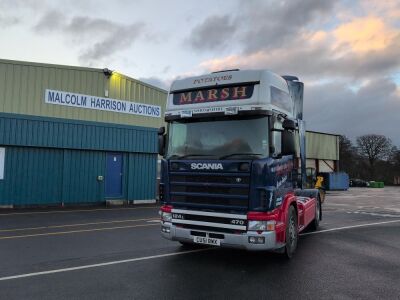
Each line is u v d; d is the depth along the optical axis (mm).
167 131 8242
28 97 21438
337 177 51750
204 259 7887
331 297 5660
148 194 22922
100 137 20984
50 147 19297
